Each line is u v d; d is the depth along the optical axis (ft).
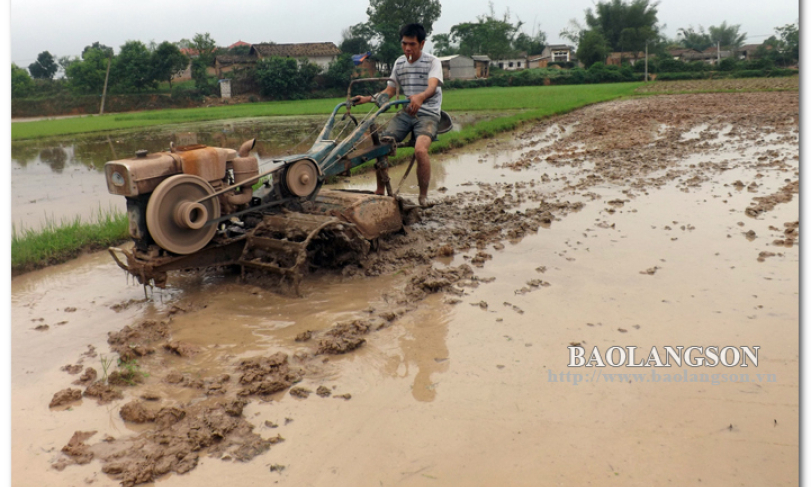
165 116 97.50
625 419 8.46
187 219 12.87
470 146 40.57
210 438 8.32
